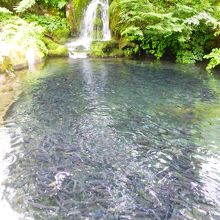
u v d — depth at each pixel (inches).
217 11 475.5
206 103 286.5
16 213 137.1
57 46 498.9
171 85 344.8
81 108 268.8
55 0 582.6
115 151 193.2
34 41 452.8
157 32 477.1
